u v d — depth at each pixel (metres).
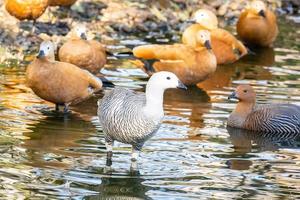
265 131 14.84
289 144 14.26
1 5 20.50
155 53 17.73
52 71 15.07
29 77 15.10
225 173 12.58
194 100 16.48
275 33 20.98
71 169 12.50
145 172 12.51
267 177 12.48
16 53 18.31
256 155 13.52
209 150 13.62
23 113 14.99
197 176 12.41
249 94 15.01
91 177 12.23
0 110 15.05
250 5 20.97
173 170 12.62
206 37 17.55
